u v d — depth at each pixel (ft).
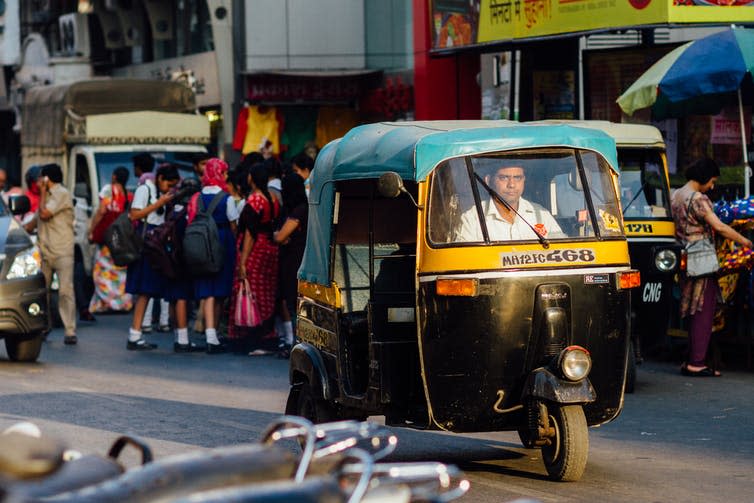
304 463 15.76
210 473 14.87
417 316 31.04
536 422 30.86
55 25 150.10
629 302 31.83
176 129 89.25
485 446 37.50
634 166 50.47
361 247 35.99
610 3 61.16
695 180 49.90
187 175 88.33
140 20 129.90
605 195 32.32
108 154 86.84
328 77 101.96
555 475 31.42
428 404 31.07
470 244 30.89
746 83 57.98
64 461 15.34
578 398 30.07
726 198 59.26
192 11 121.60
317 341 35.70
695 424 40.78
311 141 104.22
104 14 131.95
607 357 31.50
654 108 57.47
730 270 50.16
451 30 75.15
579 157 32.37
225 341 65.10
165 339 67.31
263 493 14.02
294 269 57.26
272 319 62.13
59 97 92.32
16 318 55.77
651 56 62.64
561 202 31.89
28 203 63.57
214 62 110.52
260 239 58.70
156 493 14.46
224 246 60.90
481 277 30.71
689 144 60.64
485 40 71.26
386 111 99.40
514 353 30.91
